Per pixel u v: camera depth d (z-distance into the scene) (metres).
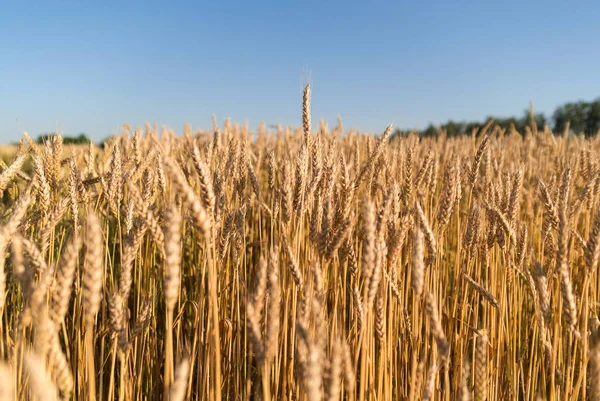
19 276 1.83
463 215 5.61
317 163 4.09
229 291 4.25
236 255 3.56
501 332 3.78
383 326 2.78
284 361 3.07
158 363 3.93
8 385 1.21
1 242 1.90
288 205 3.36
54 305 1.88
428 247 3.17
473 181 4.55
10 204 4.70
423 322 4.18
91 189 4.69
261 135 10.45
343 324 3.33
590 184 4.14
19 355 2.76
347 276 4.36
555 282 4.13
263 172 8.43
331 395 1.67
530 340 4.75
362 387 2.59
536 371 3.86
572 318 2.83
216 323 2.26
